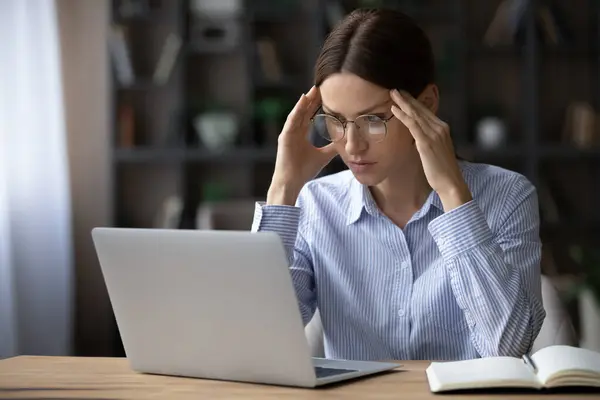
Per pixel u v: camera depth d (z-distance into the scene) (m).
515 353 2.79
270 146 9.08
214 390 2.36
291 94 9.43
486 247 2.78
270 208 2.99
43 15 8.00
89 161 9.16
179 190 9.20
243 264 2.33
